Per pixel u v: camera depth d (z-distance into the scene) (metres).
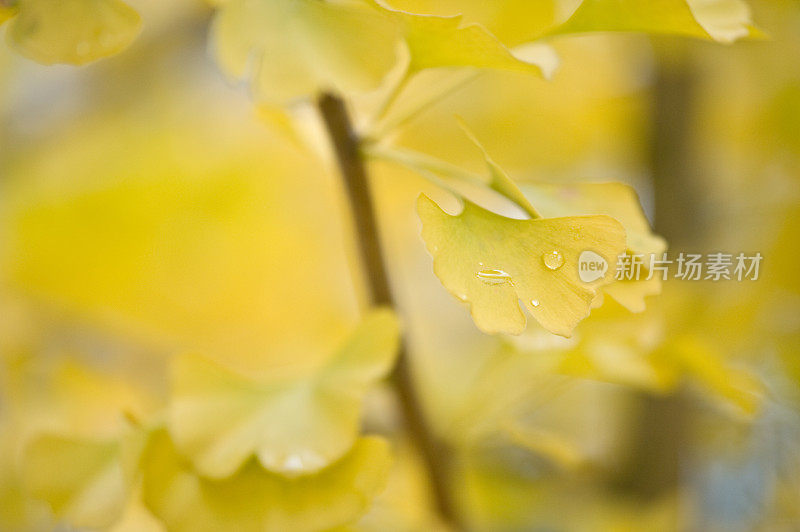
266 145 1.44
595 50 1.37
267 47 0.79
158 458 0.85
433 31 0.79
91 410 1.18
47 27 0.81
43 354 1.45
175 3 1.48
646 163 1.44
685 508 1.48
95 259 1.44
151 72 1.53
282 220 1.47
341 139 0.88
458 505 0.97
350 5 0.80
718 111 1.40
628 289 0.83
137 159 1.46
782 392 1.33
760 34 0.83
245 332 1.45
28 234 1.42
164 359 1.46
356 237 0.90
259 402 0.86
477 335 1.72
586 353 0.95
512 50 0.86
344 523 0.84
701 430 1.54
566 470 1.42
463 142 1.40
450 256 0.79
